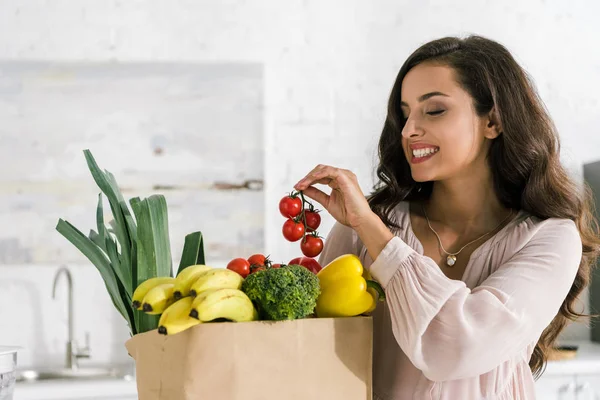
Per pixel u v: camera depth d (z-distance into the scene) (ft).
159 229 3.49
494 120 4.01
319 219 3.70
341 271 3.28
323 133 10.34
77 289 9.84
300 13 10.36
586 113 11.05
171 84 10.00
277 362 3.07
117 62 9.90
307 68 10.35
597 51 11.10
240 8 10.21
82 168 9.84
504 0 10.87
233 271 3.18
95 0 9.92
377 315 4.03
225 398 3.01
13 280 9.73
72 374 9.53
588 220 4.48
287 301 3.02
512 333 3.46
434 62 3.92
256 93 10.12
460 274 4.07
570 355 9.20
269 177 10.23
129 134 9.92
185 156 10.00
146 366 3.14
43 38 9.82
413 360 3.43
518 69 4.08
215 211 10.02
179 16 10.08
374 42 10.50
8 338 9.70
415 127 3.88
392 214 4.36
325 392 3.16
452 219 4.23
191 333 2.97
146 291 3.19
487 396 3.80
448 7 10.70
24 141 9.74
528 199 4.09
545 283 3.67
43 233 9.75
